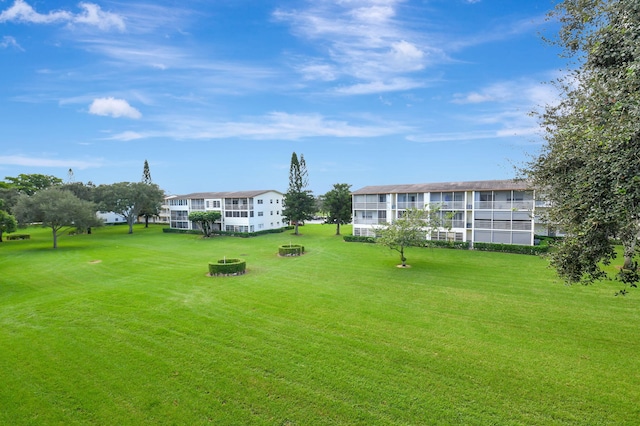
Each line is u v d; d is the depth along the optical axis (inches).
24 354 437.1
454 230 1437.0
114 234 2113.7
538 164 343.9
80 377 380.8
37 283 850.1
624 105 215.3
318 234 2022.6
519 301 651.5
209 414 315.9
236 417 311.4
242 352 440.1
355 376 378.3
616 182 224.7
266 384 363.9
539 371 383.6
